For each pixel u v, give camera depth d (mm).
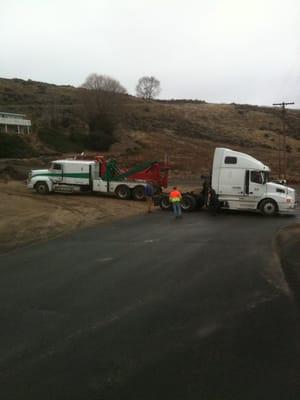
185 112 110938
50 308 8633
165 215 26438
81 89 85312
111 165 34125
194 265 12633
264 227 21516
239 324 7688
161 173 34312
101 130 75250
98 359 6227
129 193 33781
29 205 28359
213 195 27469
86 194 36125
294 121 112375
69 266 12500
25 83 120625
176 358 6242
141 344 6781
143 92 139875
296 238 17406
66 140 70375
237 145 86188
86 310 8492
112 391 5289
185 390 5301
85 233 19172
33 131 68938
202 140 86125
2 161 53312
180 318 8000
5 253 14664
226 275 11383
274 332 7285
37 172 35781
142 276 11289
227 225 22156
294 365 5992
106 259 13492
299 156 81625
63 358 6273
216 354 6379
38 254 14367
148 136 82062
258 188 27406
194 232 19562
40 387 5410
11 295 9570
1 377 5695
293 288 10047
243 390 5289
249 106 129375
